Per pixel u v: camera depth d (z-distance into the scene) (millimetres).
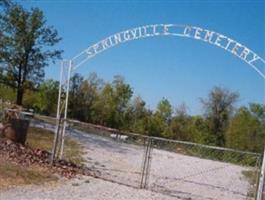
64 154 20516
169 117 67812
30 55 39969
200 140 65062
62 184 13500
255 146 61250
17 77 40188
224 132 65438
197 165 27719
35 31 39531
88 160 20547
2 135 18062
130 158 24469
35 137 24828
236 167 28953
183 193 16094
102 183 14797
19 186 12227
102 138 33031
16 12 37906
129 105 63000
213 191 18047
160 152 32500
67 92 18953
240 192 18750
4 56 39094
